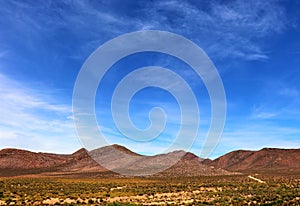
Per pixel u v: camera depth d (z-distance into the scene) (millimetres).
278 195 73000
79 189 85812
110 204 54625
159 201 65312
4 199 62906
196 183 105375
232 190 85188
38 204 59031
